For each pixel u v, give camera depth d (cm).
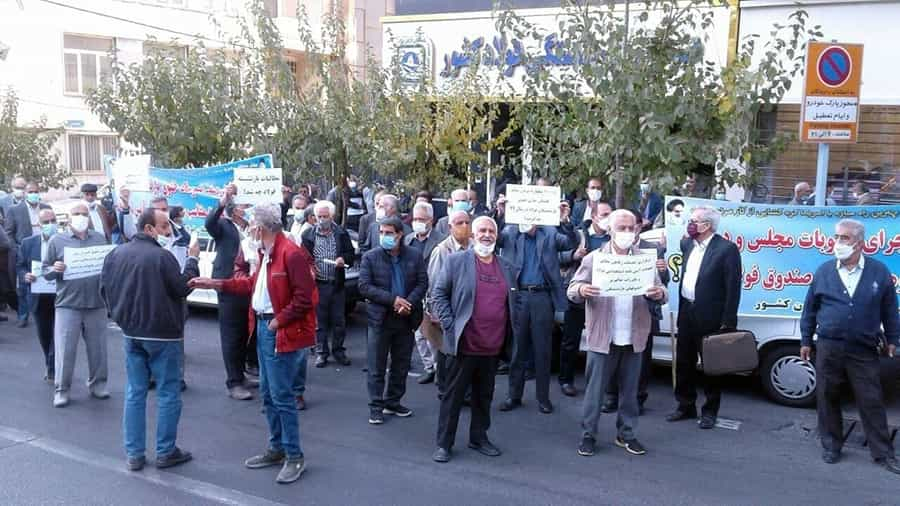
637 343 645
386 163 1169
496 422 740
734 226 797
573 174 902
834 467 634
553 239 771
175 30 2680
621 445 672
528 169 931
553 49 915
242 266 742
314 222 961
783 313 786
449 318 629
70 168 2531
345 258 944
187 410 771
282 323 577
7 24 2381
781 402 789
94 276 782
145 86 1272
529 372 901
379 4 2553
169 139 1270
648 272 629
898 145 1209
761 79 798
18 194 1239
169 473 613
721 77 836
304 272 585
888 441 636
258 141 1259
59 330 775
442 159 1172
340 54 1304
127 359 624
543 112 894
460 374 631
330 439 691
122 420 741
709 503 563
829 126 788
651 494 578
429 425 732
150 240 618
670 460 646
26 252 898
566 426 730
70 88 2534
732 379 887
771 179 1295
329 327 958
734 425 734
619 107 813
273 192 830
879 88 1203
